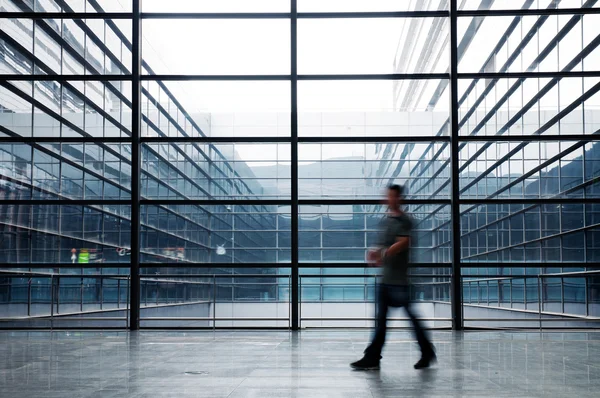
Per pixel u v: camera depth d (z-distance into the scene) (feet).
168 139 37.27
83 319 34.60
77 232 46.32
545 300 44.60
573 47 38.88
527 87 38.78
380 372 16.83
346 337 29.91
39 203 37.96
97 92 39.83
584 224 43.27
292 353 22.04
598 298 39.45
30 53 40.47
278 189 92.32
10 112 39.65
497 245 46.75
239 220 92.99
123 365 18.51
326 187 89.51
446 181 41.04
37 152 42.75
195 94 44.70
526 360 19.72
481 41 38.63
